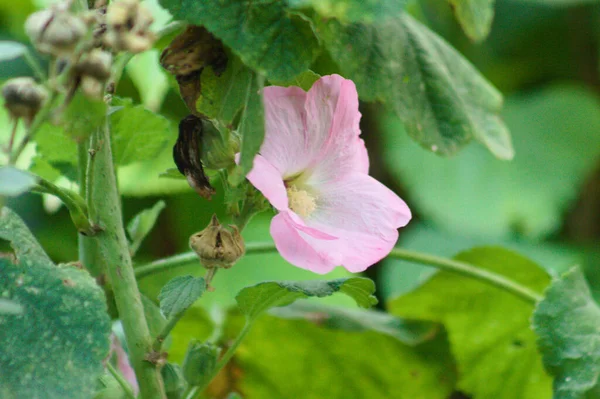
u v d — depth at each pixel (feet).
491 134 2.92
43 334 2.30
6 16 4.03
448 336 3.21
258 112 2.25
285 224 2.35
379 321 3.17
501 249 3.15
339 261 2.39
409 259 2.94
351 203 2.47
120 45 2.10
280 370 3.29
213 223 2.35
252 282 4.13
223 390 3.30
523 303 3.21
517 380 3.30
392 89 2.67
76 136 2.15
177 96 3.81
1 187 2.05
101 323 2.31
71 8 2.26
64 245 4.06
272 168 2.36
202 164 2.35
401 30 2.74
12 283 2.32
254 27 2.30
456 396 3.73
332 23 2.58
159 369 2.43
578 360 2.71
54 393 2.26
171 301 2.35
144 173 3.66
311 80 2.45
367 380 3.31
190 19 2.30
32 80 2.12
